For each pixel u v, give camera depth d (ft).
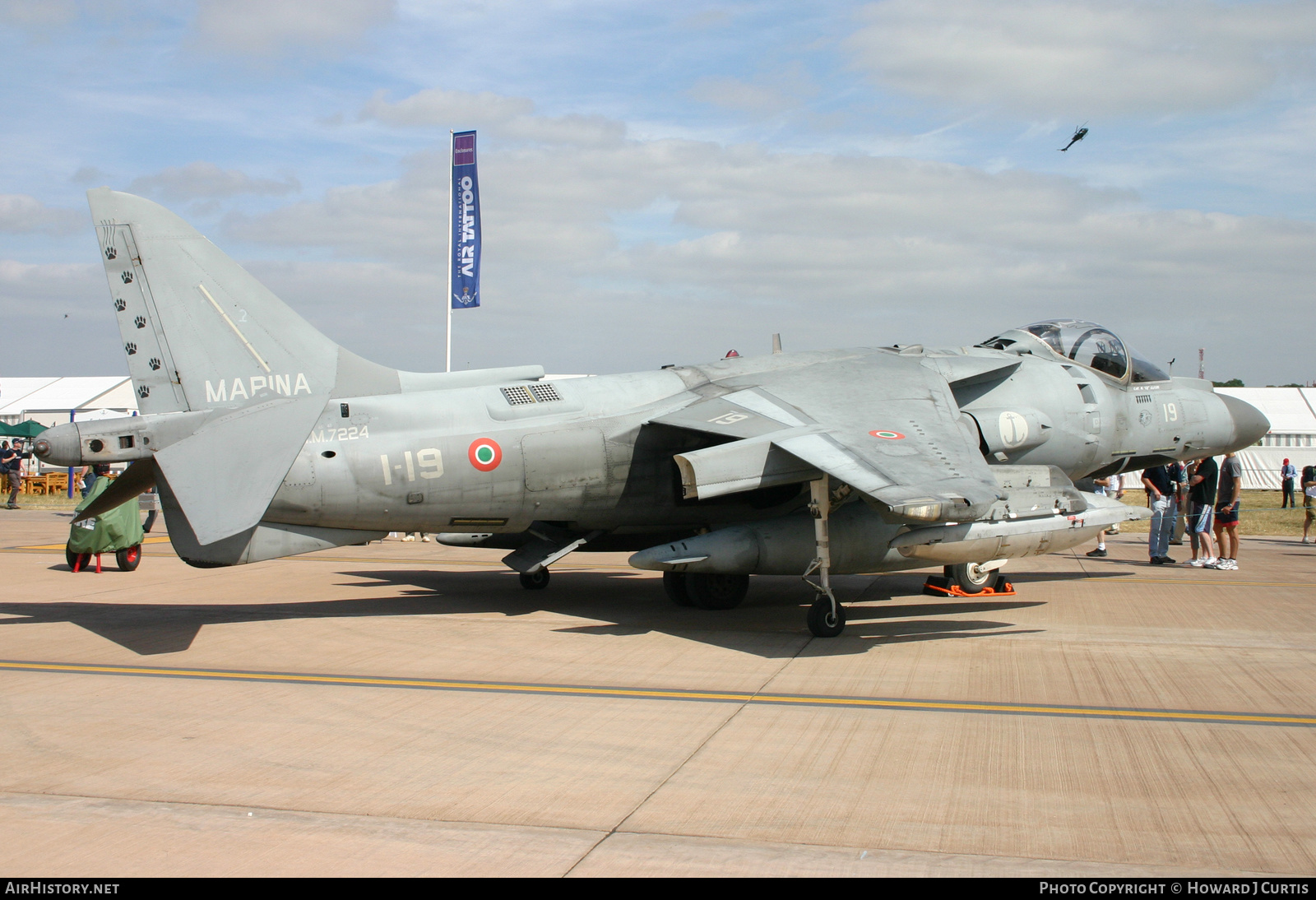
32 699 23.36
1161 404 45.14
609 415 36.06
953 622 34.99
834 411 34.14
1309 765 18.60
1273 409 172.24
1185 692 24.38
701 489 29.96
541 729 20.99
